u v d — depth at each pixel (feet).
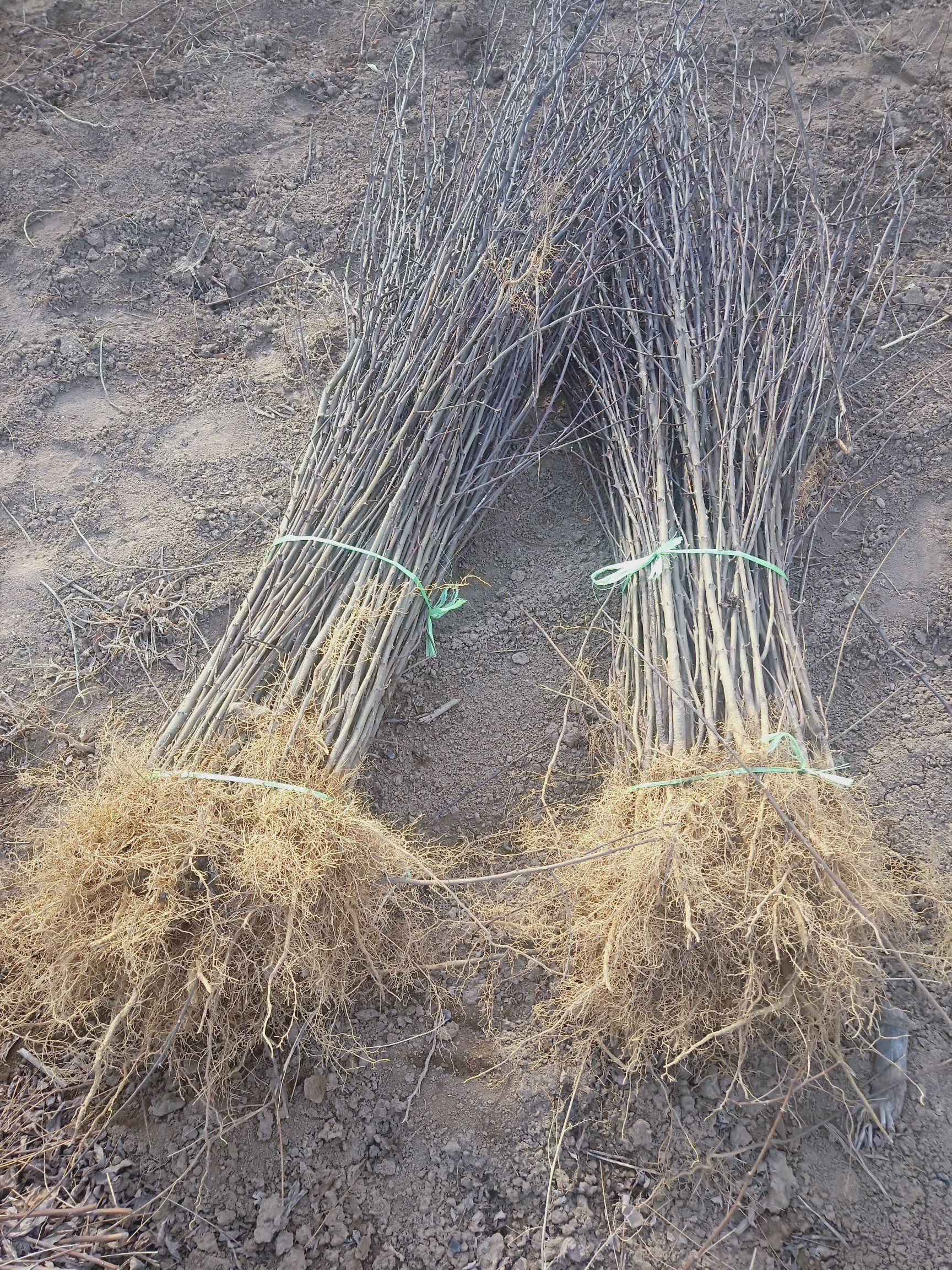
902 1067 3.18
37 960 3.12
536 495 4.40
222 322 4.83
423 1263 2.97
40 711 3.86
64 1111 3.16
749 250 4.33
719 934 2.99
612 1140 3.14
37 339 4.66
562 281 4.06
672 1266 2.95
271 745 3.17
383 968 3.32
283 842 2.99
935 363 4.49
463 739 3.87
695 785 3.15
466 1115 3.17
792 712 3.34
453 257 4.11
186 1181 3.07
